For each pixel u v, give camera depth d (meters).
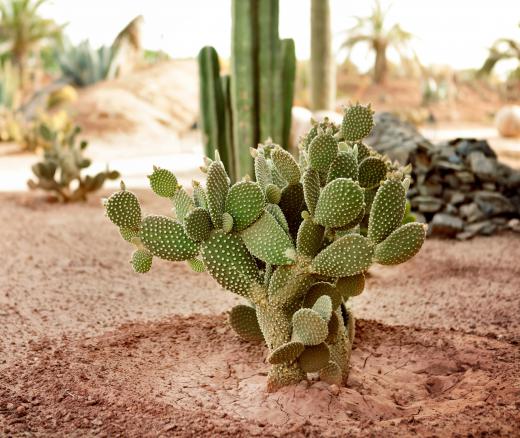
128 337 3.46
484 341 3.39
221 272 2.66
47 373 2.92
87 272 5.12
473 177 6.68
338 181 2.44
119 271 5.19
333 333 2.68
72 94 22.36
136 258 2.78
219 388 2.83
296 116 8.59
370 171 2.89
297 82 36.62
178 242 2.65
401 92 44.19
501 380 2.80
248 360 3.15
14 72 27.95
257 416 2.53
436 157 6.73
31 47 36.22
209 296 4.53
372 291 4.61
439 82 41.97
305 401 2.62
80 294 4.51
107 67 26.00
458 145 7.05
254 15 6.55
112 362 3.08
